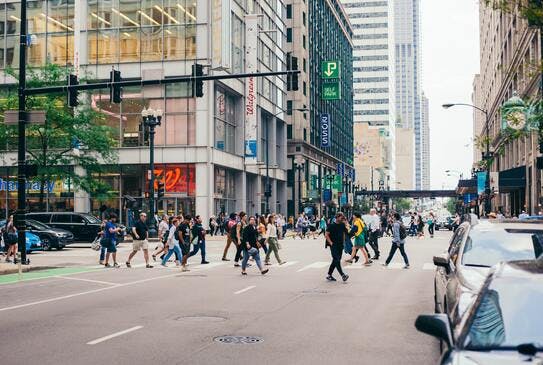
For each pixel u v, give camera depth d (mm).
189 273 21797
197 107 49562
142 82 20984
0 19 52375
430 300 14555
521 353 4438
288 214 84250
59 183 51219
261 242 24844
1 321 11742
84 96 48344
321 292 16109
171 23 50188
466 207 88125
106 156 43781
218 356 8734
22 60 23031
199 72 20719
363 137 194750
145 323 11430
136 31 50562
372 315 12359
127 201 44000
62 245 34500
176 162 49594
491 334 4699
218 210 53625
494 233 9125
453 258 9227
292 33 86562
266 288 17047
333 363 8352
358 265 24953
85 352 8984
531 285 5125
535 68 17859
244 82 57812
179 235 22812
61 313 12711
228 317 12109
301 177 84562
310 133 91812
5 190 51844
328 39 109625
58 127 41938
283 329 10828
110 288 17250
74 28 50719
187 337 10102
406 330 10742
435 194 150625
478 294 5227
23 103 23094
